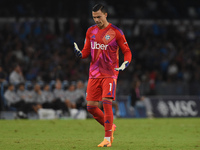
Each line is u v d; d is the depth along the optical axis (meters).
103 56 22.20
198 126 41.41
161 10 98.75
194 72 83.44
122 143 24.27
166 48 88.94
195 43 93.62
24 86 53.41
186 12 100.56
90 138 27.20
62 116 54.81
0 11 84.12
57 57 74.50
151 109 62.03
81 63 74.06
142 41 89.69
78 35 84.19
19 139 25.89
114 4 93.88
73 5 88.38
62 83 57.25
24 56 72.44
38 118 53.34
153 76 77.94
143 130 35.59
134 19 93.44
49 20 86.81
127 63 22.08
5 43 74.38
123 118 59.66
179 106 63.56
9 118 52.34
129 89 69.56
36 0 88.44
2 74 54.09
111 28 22.36
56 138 26.95
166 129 37.06
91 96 22.64
